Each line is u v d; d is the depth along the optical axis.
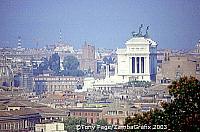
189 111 158.50
